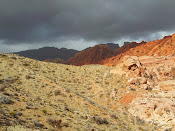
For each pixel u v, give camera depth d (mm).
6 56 43875
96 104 27703
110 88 36750
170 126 20938
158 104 25828
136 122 23578
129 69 44000
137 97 31094
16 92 20812
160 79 44375
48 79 33250
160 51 123625
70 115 17891
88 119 18547
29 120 12992
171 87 34250
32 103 17859
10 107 14492
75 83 39562
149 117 24453
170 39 132750
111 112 25234
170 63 52875
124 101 30938
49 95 25234
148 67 54219
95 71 54156
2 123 10289
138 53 150375
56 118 15500
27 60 48594
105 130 16953
